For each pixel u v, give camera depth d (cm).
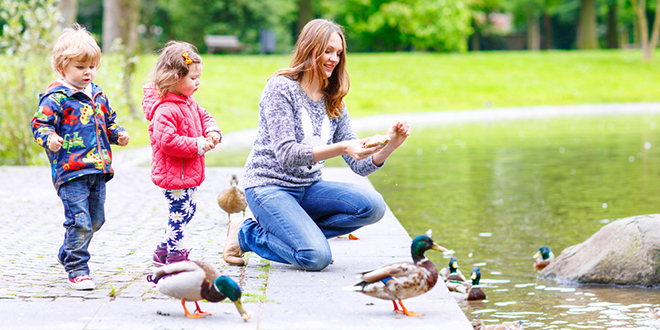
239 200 625
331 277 440
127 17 1894
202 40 4516
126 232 606
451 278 538
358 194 461
